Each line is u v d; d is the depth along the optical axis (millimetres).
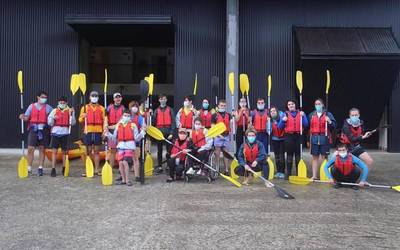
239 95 13078
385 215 5586
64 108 8391
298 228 4996
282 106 13117
